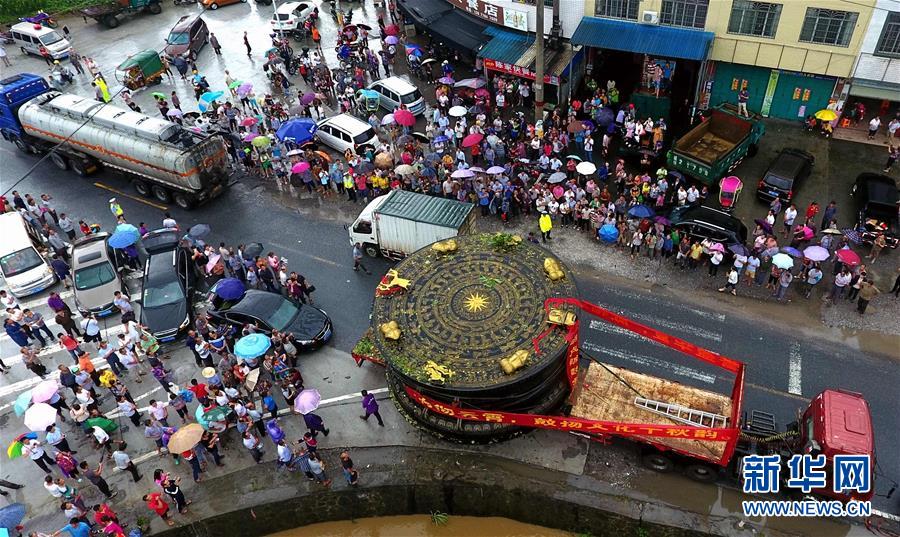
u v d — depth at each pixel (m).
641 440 19.25
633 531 19.58
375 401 22.27
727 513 19.12
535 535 20.84
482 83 37.41
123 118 33.44
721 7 32.22
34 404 21.67
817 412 18.45
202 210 33.84
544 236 29.42
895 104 33.38
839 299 25.20
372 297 27.72
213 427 21.64
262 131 37.25
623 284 26.91
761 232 26.77
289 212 33.16
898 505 18.94
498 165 33.84
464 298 20.73
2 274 29.34
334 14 49.38
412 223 26.83
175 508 21.05
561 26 36.66
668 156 30.97
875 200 27.23
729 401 19.81
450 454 21.47
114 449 22.95
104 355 24.81
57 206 34.81
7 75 46.00
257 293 26.47
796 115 34.44
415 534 21.45
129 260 30.48
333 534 21.73
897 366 22.62
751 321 24.78
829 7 29.91
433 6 42.41
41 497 21.83
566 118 36.44
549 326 19.45
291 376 23.30
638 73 39.00
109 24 51.81
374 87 39.22
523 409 19.80
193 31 46.19
